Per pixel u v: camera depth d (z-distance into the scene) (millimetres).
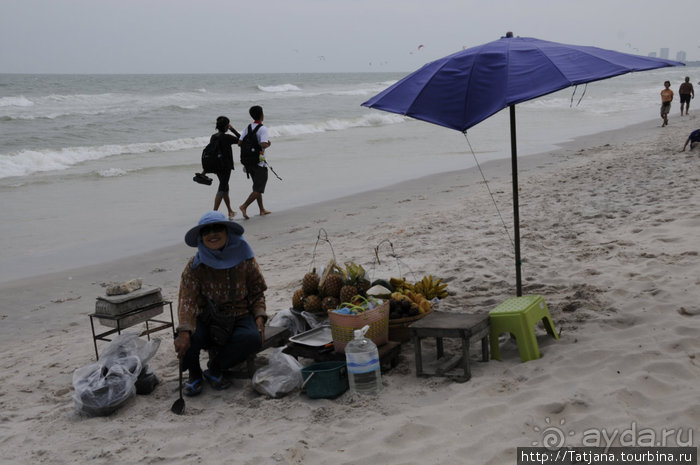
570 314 5137
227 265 4426
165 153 20828
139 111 33688
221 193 11008
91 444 3818
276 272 7844
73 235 10562
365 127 29094
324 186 14273
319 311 5227
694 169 11336
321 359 4602
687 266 5824
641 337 4434
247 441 3686
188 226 11016
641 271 5922
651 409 3457
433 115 4098
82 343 5957
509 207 10242
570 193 10695
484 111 3879
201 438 3818
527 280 6258
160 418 4164
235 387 4645
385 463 3254
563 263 6656
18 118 28250
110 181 15594
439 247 8086
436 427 3570
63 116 30516
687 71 133500
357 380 4191
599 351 4254
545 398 3721
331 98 50062
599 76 3717
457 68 4199
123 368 4398
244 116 33031
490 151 18969
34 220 11602
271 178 15453
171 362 5203
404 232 9266
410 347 5000
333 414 3943
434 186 13562
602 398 3607
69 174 16531
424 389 4148
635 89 59938
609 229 7828
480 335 4312
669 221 7676
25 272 8602
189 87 72750
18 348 5973
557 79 3781
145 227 11023
